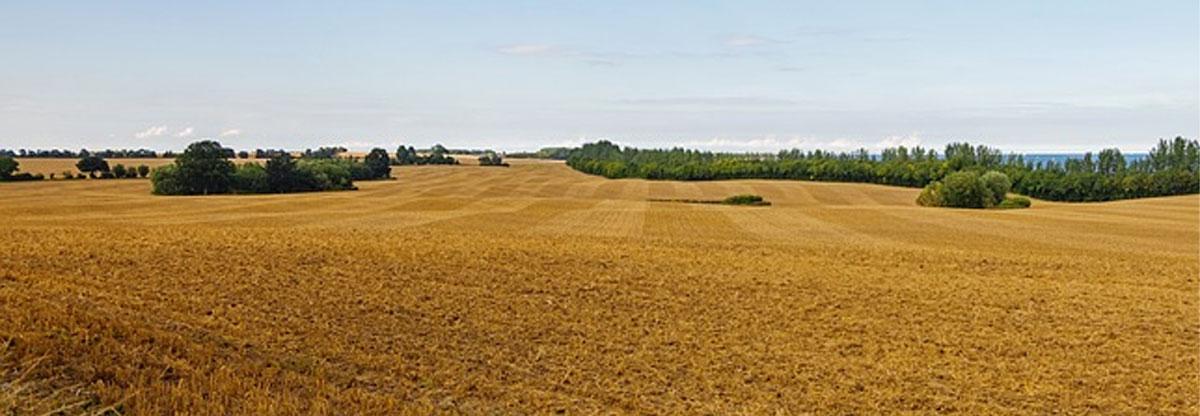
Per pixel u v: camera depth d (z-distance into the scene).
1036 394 15.23
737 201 92.81
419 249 28.38
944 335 19.36
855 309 21.81
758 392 14.94
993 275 28.62
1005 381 15.96
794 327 19.80
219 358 14.08
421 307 19.91
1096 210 76.25
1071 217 66.88
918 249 37.62
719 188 116.69
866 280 26.17
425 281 22.86
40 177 119.44
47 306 15.12
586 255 29.02
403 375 14.72
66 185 109.19
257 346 15.29
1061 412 14.33
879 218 63.94
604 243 34.84
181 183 96.56
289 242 28.84
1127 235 51.38
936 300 23.09
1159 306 22.92
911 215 67.56
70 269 21.19
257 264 23.61
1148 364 17.34
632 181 131.62
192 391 11.91
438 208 68.50
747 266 28.38
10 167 115.12
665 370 16.11
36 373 11.72
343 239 31.23
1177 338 19.45
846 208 76.38
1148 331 20.08
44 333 13.13
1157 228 56.75
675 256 30.19
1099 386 15.80
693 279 25.19
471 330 18.27
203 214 59.94
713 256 30.89
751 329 19.50
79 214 59.38
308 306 19.06
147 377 12.27
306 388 13.19
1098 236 50.44
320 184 110.50
